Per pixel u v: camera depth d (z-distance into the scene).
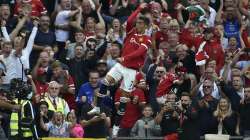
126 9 63.69
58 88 54.97
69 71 58.34
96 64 58.44
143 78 56.06
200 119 54.28
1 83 55.94
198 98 55.69
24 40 57.94
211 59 60.34
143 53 53.50
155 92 57.38
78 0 62.28
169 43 60.28
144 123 54.50
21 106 50.56
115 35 60.66
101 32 60.88
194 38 61.34
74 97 56.72
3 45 56.91
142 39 53.53
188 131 53.28
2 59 56.75
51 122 53.44
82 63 58.53
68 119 53.84
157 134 54.41
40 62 57.09
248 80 59.44
